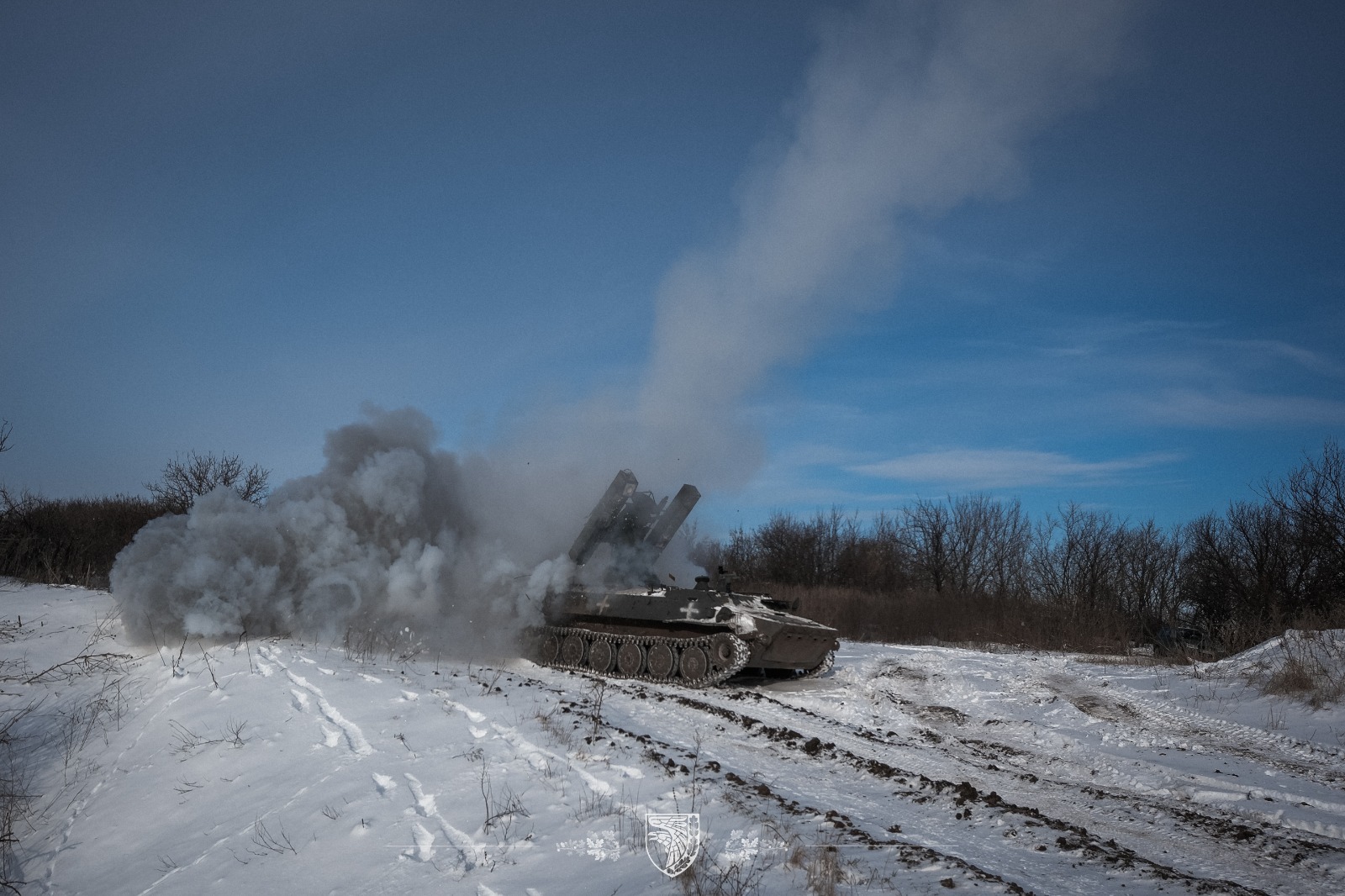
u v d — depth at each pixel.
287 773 9.32
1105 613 30.38
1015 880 6.30
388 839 7.28
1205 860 7.52
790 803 7.85
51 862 8.64
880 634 31.39
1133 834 8.20
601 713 12.09
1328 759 11.97
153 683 13.64
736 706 14.42
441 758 9.21
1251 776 10.94
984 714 15.17
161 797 9.43
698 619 16.92
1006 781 10.16
